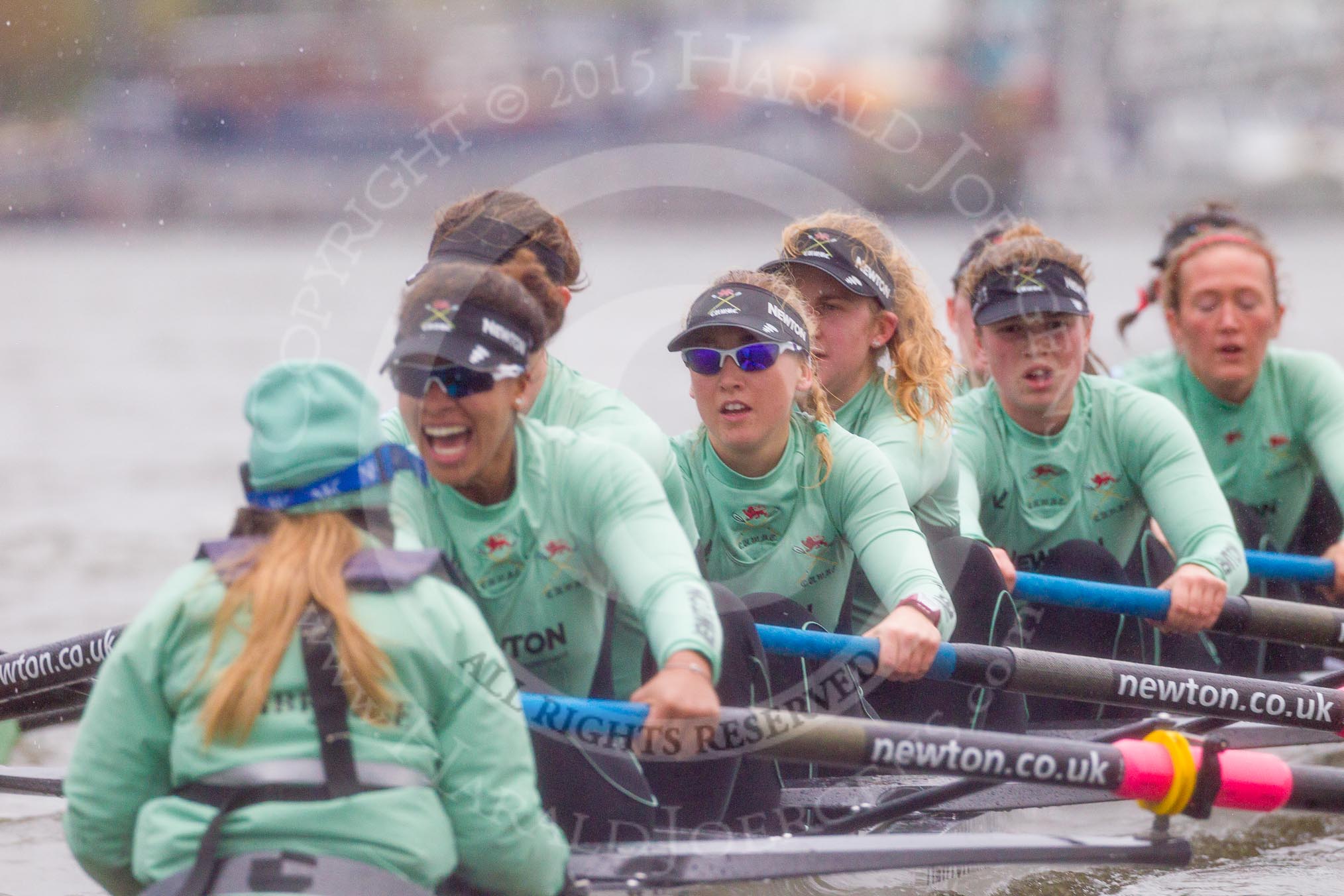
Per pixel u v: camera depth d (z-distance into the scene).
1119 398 23.03
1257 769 15.34
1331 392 27.03
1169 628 21.36
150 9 179.00
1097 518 23.28
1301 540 28.75
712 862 14.35
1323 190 198.38
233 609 11.91
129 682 12.08
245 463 12.48
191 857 11.62
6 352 87.75
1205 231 27.62
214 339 92.44
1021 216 26.58
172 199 176.75
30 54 186.00
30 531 41.59
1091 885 18.48
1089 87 163.12
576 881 14.02
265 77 165.50
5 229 186.25
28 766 22.41
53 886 18.39
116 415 64.94
